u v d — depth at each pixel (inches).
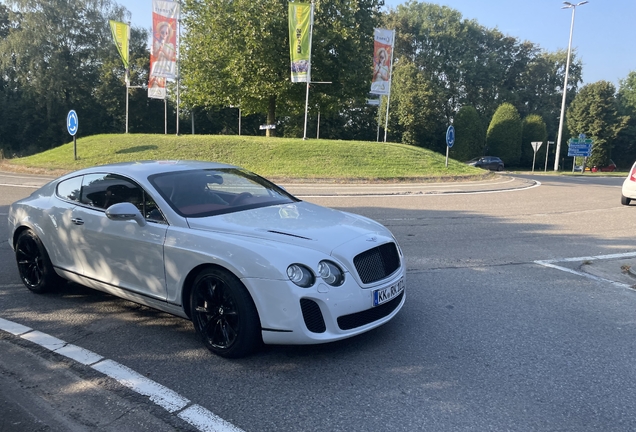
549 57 2741.1
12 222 222.5
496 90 2620.6
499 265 273.0
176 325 183.5
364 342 168.2
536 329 180.5
